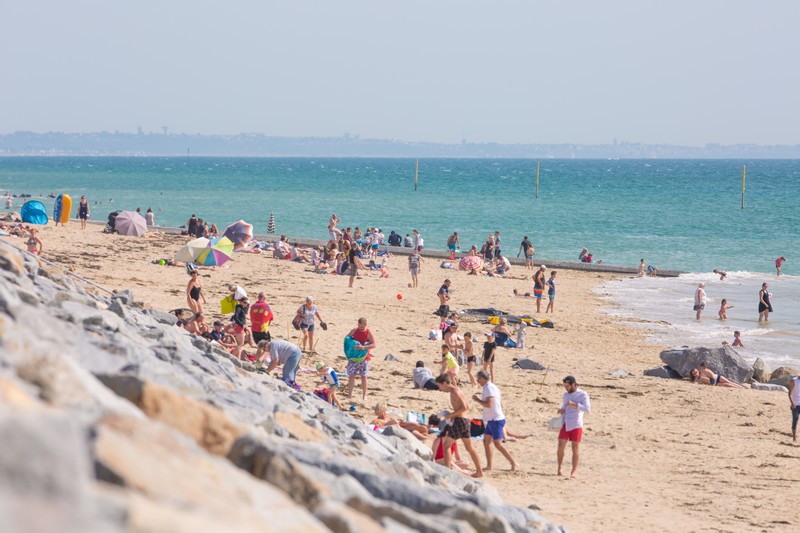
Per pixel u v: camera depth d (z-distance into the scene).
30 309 25.17
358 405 69.62
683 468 61.66
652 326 125.44
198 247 127.56
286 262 162.88
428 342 100.75
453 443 54.97
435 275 163.50
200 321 73.38
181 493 12.33
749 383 94.50
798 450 68.12
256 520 12.88
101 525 8.35
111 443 12.39
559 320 127.38
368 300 129.38
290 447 25.67
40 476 8.07
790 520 50.00
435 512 23.36
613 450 65.69
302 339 93.06
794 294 156.12
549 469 59.62
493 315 124.44
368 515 19.38
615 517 48.59
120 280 121.06
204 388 31.59
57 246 154.62
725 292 158.25
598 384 88.94
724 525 48.41
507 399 79.69
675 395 86.12
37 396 14.42
